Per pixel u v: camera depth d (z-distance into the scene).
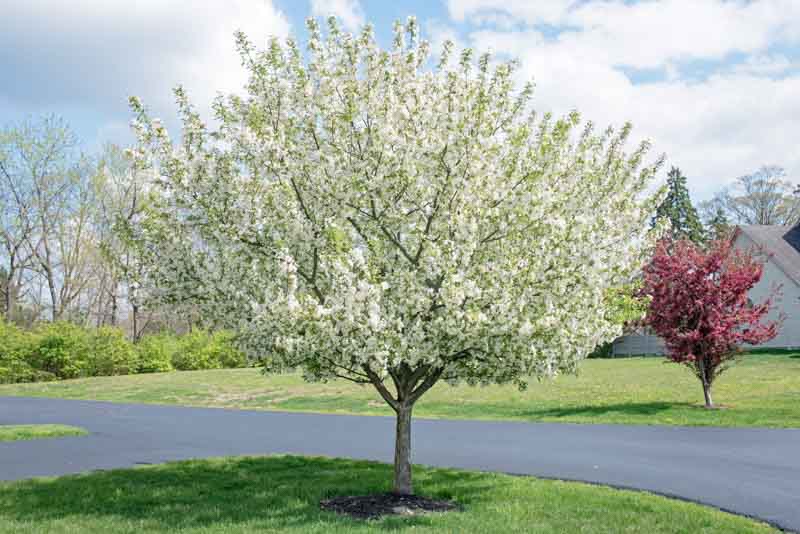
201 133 8.70
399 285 8.35
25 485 10.86
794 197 59.59
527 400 23.52
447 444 15.34
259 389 31.30
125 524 8.41
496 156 8.77
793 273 38.66
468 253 8.04
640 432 16.66
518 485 10.59
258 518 8.66
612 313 9.55
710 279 19.98
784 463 12.48
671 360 20.64
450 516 8.68
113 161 44.03
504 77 8.78
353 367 8.41
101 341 41.69
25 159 43.75
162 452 14.68
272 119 8.89
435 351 8.23
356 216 9.02
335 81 8.75
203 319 9.35
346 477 11.31
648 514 8.81
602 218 8.73
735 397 21.77
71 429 18.34
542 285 8.09
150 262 9.05
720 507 9.39
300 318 7.57
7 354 38.22
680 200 60.06
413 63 8.84
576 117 8.48
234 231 8.55
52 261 46.72
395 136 8.31
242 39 8.83
